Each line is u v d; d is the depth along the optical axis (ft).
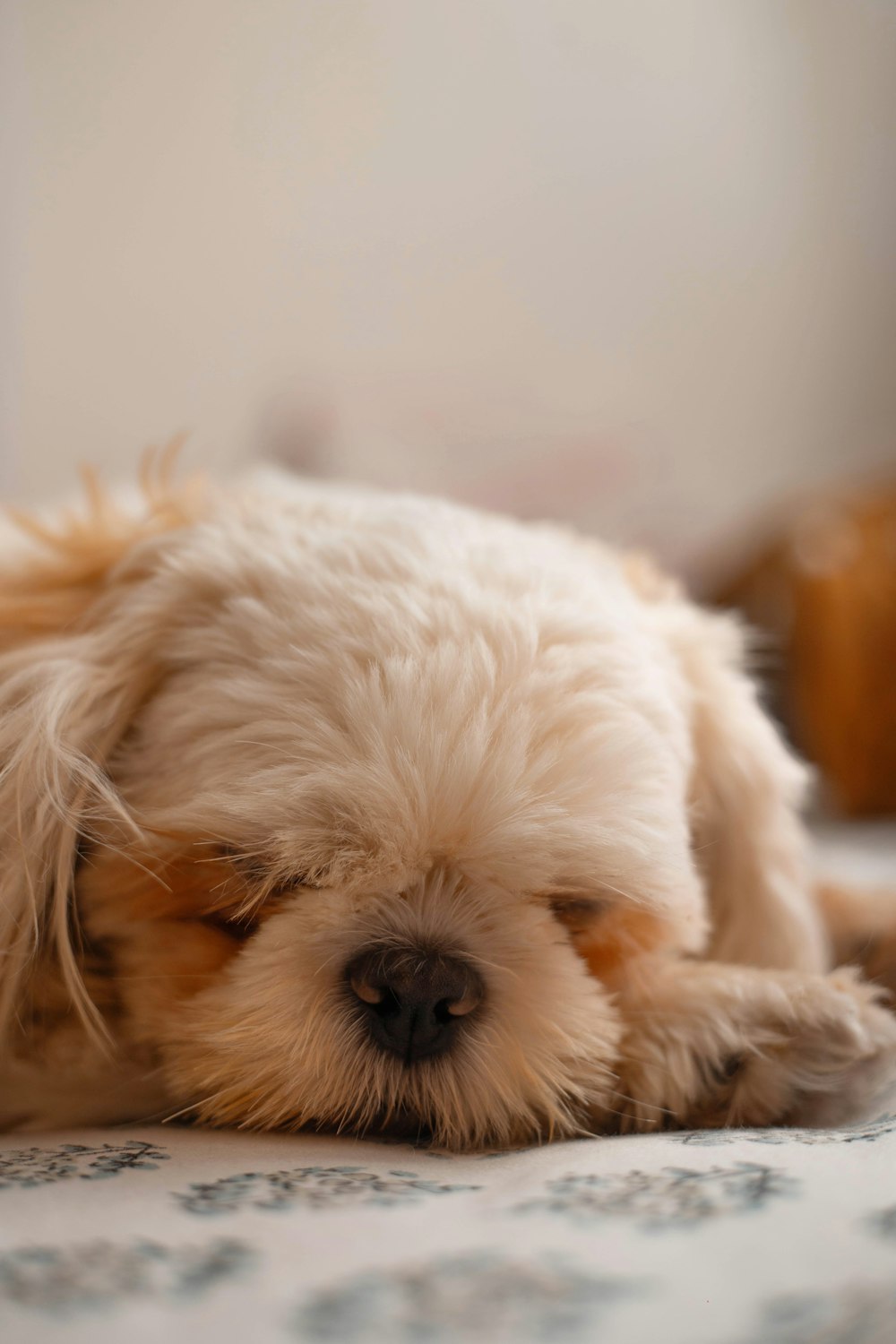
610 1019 1.22
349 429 4.22
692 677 1.48
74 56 3.85
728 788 1.49
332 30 4.13
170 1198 0.98
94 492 1.53
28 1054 1.24
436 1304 0.87
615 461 4.43
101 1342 0.84
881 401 4.59
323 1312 0.86
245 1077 1.17
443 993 1.17
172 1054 1.20
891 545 3.11
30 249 3.84
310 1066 1.17
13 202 3.79
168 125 3.98
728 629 1.57
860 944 1.57
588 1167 1.03
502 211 4.33
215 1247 0.91
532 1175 1.02
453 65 4.26
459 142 4.27
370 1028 1.17
